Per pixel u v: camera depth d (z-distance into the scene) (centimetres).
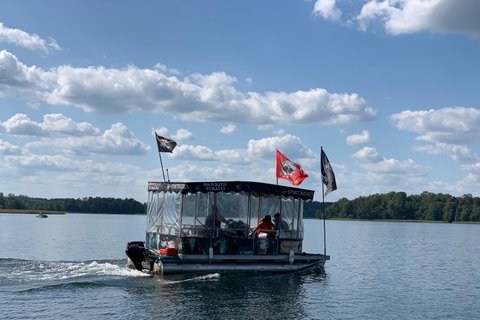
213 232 2345
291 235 2616
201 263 2331
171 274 2262
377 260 3894
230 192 2328
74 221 13662
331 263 3516
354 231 11531
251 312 1716
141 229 9081
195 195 2338
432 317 1839
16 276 2183
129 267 2477
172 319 1596
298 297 2014
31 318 1561
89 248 4097
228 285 2144
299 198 2589
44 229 7850
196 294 1945
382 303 2036
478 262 3984
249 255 2430
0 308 1664
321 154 2805
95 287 2009
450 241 7669
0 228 7788
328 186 2794
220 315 1658
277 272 2544
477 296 2295
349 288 2333
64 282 2069
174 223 2341
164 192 2434
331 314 1777
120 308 1705
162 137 2580
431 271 3253
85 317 1589
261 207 2536
